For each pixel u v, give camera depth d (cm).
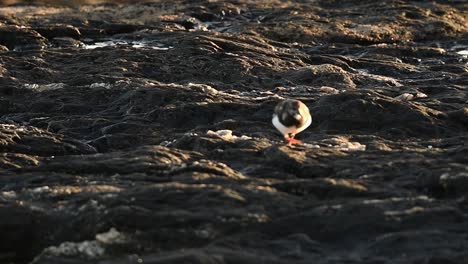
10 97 5781
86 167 3856
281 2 10631
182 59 6769
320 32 8569
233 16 9819
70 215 3222
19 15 9994
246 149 4053
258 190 3359
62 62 6850
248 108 5088
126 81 5991
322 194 3394
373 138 4469
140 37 8650
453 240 2969
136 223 3073
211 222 3072
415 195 3366
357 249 2964
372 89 5684
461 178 3438
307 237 3022
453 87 5812
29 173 3834
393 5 9712
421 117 4750
